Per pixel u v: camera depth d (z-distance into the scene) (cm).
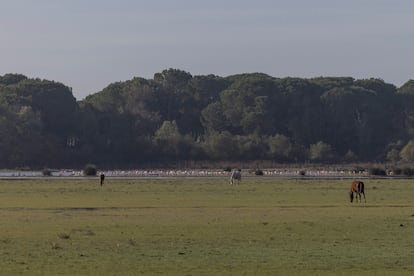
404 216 16000
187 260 10112
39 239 12000
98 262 9938
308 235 12569
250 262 9981
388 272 9350
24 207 18725
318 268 9600
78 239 12019
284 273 9275
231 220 15050
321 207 18750
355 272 9350
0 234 12644
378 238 12244
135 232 12900
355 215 16262
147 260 10094
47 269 9438
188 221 14838
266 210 17725
